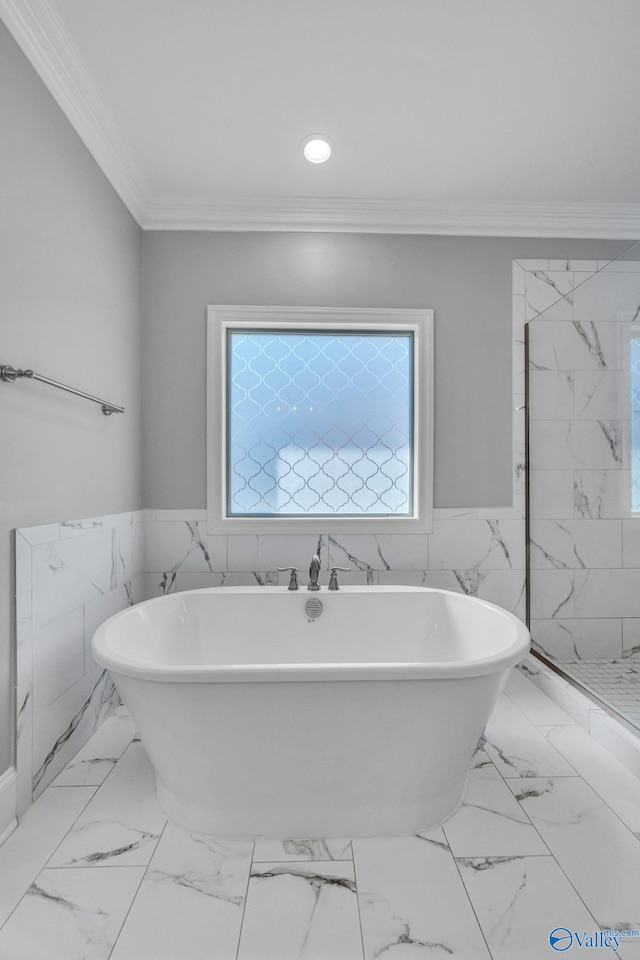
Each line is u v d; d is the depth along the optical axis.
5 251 1.49
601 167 2.36
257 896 1.25
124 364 2.42
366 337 2.80
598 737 1.96
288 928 1.16
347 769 1.46
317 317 2.67
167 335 2.65
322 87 1.88
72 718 1.87
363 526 2.68
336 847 1.43
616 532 2.06
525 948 1.11
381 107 1.98
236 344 2.77
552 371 2.51
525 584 2.74
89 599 2.02
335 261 2.69
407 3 1.55
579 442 2.29
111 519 2.24
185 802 1.50
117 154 2.19
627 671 1.99
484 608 2.11
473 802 1.61
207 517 2.66
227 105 1.96
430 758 1.46
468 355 2.73
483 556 2.73
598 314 2.14
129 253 2.49
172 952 1.10
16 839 1.45
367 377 2.80
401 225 2.69
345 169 2.36
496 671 1.43
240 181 2.44
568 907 1.21
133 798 1.64
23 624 1.56
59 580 1.78
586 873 1.32
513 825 1.50
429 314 2.70
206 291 2.66
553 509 2.49
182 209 2.59
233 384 2.77
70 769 1.80
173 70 1.79
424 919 1.18
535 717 2.15
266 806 1.48
